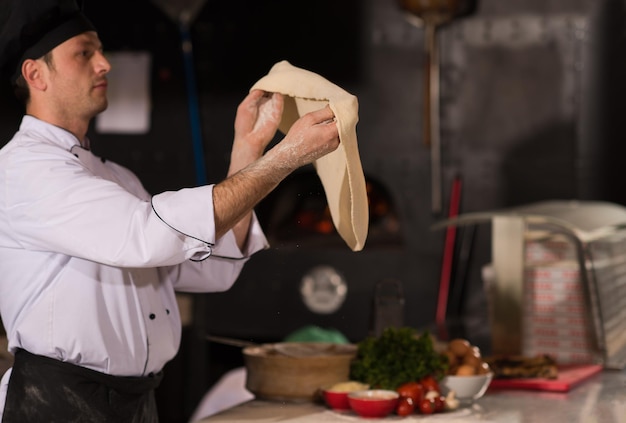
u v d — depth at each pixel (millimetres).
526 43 4543
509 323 3078
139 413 2115
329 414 2262
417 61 4660
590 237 2971
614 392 2574
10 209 1932
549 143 4547
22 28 2049
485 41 4586
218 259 2336
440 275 4656
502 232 3086
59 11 2082
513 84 4570
